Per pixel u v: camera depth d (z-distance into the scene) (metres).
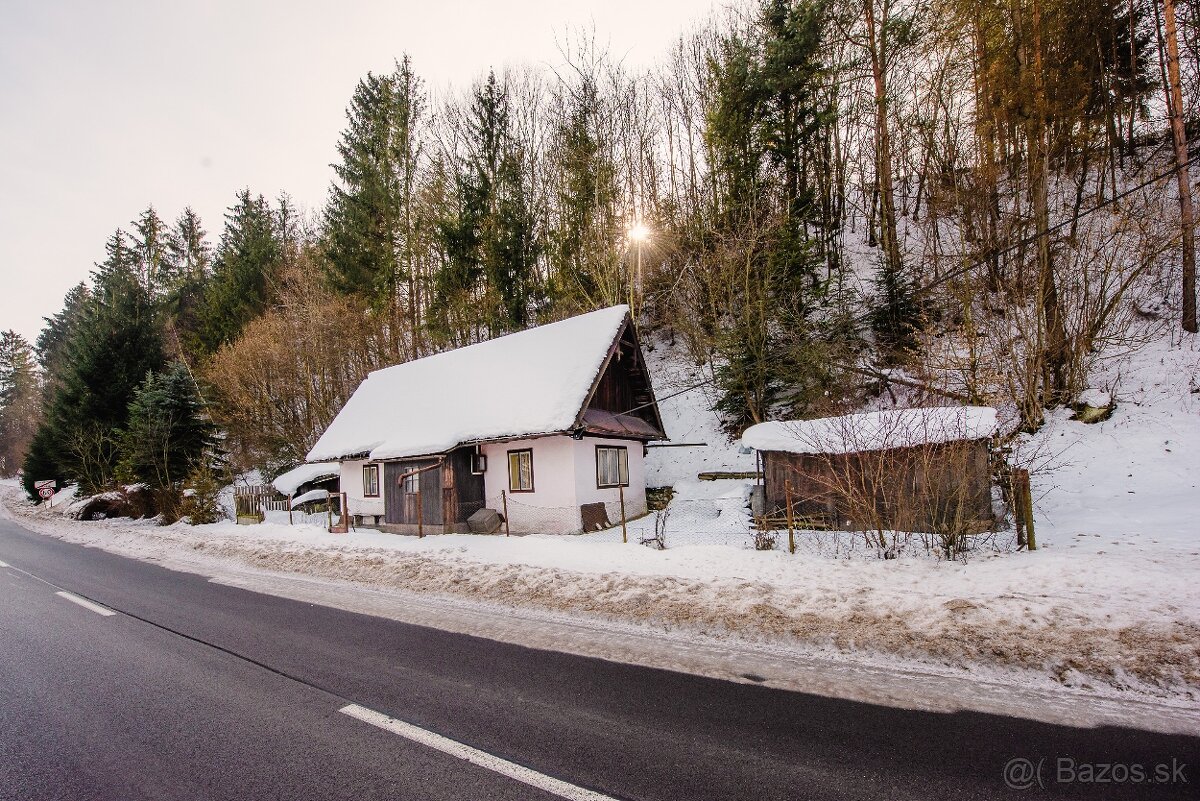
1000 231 17.27
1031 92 15.63
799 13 23.56
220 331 36.28
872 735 3.88
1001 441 10.66
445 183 30.98
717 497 16.81
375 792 3.34
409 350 32.28
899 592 6.82
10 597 9.53
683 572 8.59
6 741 4.19
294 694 4.96
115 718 4.54
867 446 10.26
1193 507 10.20
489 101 30.20
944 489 10.13
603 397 17.06
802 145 25.61
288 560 12.32
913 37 22.81
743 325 21.55
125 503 25.36
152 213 47.81
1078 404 15.70
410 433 17.39
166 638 6.86
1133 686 4.43
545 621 7.02
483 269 28.59
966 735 3.84
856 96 26.27
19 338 75.00
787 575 7.99
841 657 5.38
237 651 6.26
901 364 19.47
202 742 4.08
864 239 29.41
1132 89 21.00
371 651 6.12
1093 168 23.45
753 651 5.65
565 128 27.92
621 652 5.79
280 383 30.56
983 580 7.03
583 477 14.95
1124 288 15.27
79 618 7.98
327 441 20.94
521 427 14.71
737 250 21.80
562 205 27.44
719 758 3.63
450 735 4.07
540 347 18.27
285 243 43.00
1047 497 12.87
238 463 32.97
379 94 31.52
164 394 26.48
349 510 19.86
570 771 3.52
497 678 5.19
